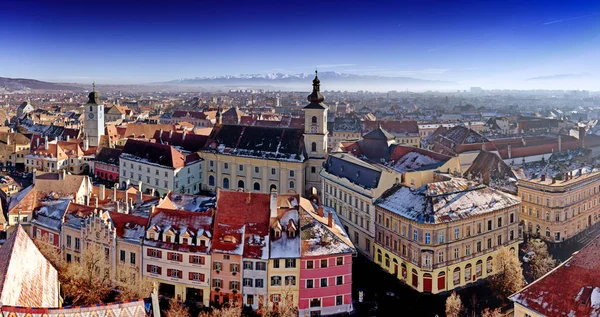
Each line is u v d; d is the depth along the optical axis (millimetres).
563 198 146250
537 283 78625
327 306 106938
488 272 123438
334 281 106875
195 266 106750
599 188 162875
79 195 139125
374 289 117625
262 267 105000
